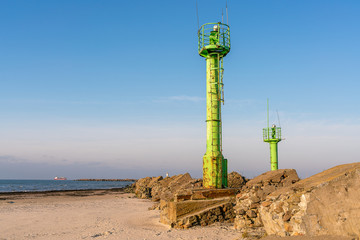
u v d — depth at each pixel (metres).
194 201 18.47
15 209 29.33
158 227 18.25
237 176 29.69
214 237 13.67
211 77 23.86
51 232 17.44
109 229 17.83
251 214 14.66
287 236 9.14
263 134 39.31
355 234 7.61
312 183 10.34
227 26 24.45
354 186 8.50
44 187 124.88
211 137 23.25
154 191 44.06
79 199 44.00
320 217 8.57
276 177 15.90
